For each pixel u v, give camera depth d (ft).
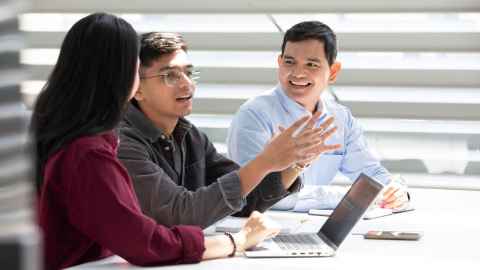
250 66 17.11
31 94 17.34
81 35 8.10
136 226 7.90
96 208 7.87
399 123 17.16
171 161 10.19
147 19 17.29
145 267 7.97
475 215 11.48
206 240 8.23
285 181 10.67
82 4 17.15
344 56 16.88
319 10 16.35
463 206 12.35
